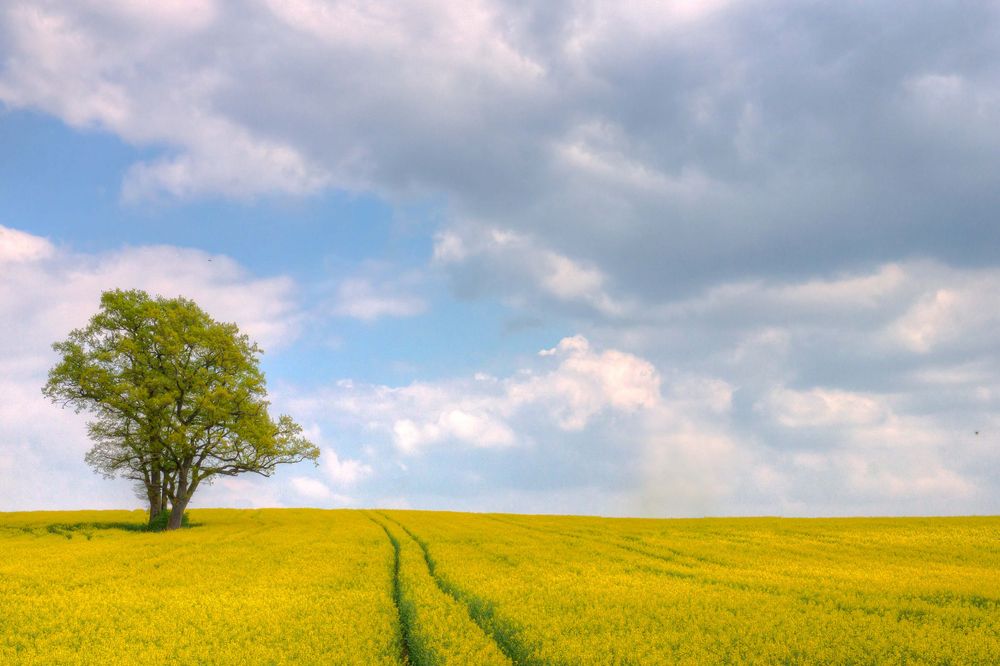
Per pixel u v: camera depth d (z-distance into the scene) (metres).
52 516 58.06
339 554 28.61
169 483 48.53
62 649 12.99
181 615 16.03
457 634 13.52
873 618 15.62
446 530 41.91
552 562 26.41
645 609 16.41
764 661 11.80
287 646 13.00
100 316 46.19
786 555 30.25
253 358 50.88
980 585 21.30
